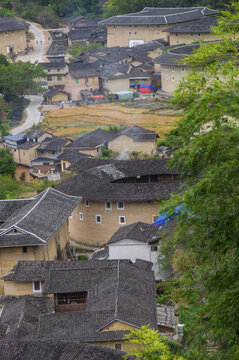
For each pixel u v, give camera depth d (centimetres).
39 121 17962
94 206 9569
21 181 13788
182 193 2950
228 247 2678
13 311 6316
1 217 8819
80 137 14675
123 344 5300
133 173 9962
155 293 6325
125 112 17912
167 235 6341
